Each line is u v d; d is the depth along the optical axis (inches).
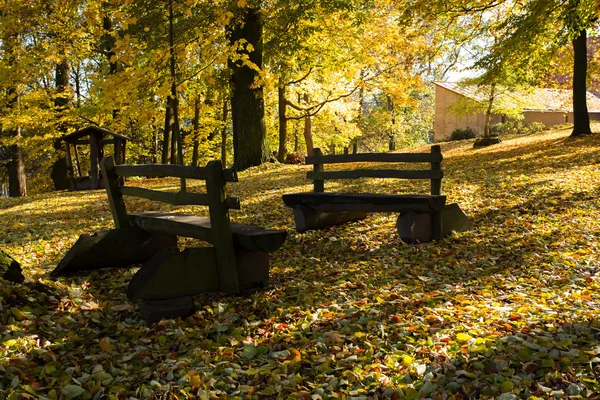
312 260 269.9
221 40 545.6
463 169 601.0
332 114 1144.2
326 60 883.4
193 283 194.5
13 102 812.6
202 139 1195.9
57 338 160.7
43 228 367.9
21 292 175.2
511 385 125.8
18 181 901.2
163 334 170.9
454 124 1739.7
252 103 783.7
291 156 944.9
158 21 500.1
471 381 131.6
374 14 810.2
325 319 181.6
